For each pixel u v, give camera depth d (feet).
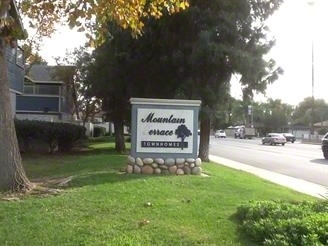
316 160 101.50
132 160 46.96
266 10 69.10
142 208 30.42
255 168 77.92
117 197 33.09
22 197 33.30
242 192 38.86
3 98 35.96
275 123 407.85
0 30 35.70
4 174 35.42
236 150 141.69
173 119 47.98
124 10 37.88
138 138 47.37
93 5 37.65
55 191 35.22
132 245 23.27
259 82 71.00
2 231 25.57
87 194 33.76
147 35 70.44
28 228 26.04
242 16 66.74
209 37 64.85
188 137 48.06
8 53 90.99
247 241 24.56
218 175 49.73
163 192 35.78
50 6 42.27
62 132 87.35
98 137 188.44
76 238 24.44
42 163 64.59
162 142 47.70
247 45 68.74
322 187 54.65
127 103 84.12
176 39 69.36
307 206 28.99
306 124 404.36
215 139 284.61
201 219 28.35
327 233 22.35
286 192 45.09
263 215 27.09
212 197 34.99
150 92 75.56
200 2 67.00
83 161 62.69
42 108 175.83
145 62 74.13
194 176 45.44
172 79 72.54
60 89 175.83
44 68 180.65
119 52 74.74
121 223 26.99
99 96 89.25
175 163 47.57
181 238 24.64
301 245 21.76
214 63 66.13
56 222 27.04
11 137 35.99
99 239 24.23
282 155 118.11
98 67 82.64
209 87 68.49
